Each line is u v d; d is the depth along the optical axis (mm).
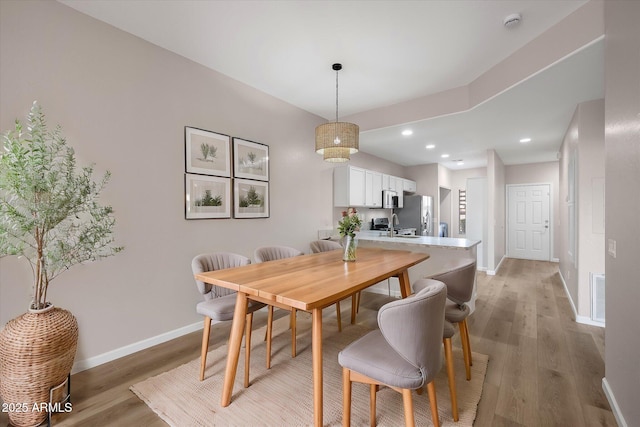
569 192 4016
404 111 3936
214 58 2883
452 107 3539
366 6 2152
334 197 4973
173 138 2764
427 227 6781
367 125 4309
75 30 2180
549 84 2729
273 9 2188
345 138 2822
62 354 1663
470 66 3018
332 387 1968
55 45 2086
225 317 2008
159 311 2660
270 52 2771
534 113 3523
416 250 3887
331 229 4711
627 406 1548
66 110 2129
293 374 2127
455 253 3609
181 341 2699
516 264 6473
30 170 1490
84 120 2213
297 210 4168
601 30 2016
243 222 3416
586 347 2551
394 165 6980
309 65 3008
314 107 4184
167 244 2719
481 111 3453
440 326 1311
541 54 2465
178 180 2801
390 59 2881
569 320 3203
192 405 1781
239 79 3320
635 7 1435
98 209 1869
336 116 4277
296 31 2455
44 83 2037
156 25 2379
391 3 2119
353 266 2205
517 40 2568
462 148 5465
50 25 2066
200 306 2096
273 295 1479
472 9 2180
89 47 2246
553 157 6336
